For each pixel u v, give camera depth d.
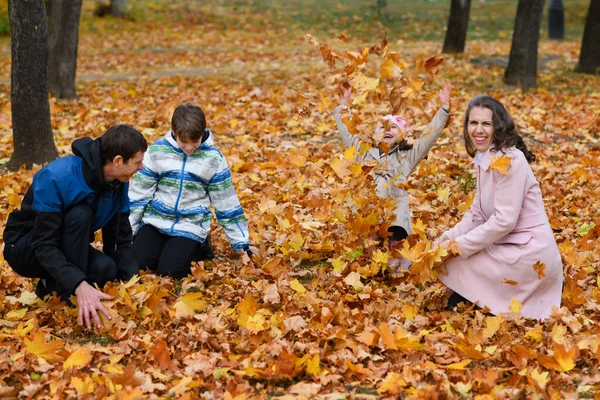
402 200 4.58
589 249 4.98
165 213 4.67
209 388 3.21
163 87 12.42
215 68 15.39
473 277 4.02
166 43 20.22
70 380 3.21
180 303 3.98
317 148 8.12
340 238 5.12
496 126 3.93
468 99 11.45
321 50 4.48
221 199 4.72
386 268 4.47
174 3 26.66
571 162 7.46
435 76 4.35
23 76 7.21
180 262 4.59
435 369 3.34
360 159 4.43
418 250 4.00
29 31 7.09
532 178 3.94
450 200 6.02
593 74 14.18
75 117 9.63
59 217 3.73
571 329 3.75
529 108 10.41
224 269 4.70
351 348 3.58
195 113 4.45
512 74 12.68
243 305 3.92
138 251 4.61
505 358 3.48
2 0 20.59
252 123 9.30
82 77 14.11
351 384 3.31
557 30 21.72
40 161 7.38
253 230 5.48
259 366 3.36
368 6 26.34
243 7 26.45
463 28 17.23
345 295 4.21
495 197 3.91
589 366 3.46
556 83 13.13
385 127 4.22
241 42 20.56
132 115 9.84
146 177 4.66
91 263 3.96
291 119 9.39
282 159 7.49
